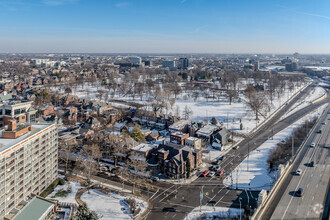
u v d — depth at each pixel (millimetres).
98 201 113625
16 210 98625
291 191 102875
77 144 171875
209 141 182875
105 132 181500
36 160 113375
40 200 100375
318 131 188250
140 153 147000
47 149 121562
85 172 139375
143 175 131375
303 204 93312
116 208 108562
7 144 98062
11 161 97500
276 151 164125
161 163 140875
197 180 133000
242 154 166125
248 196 117625
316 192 101688
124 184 128500
